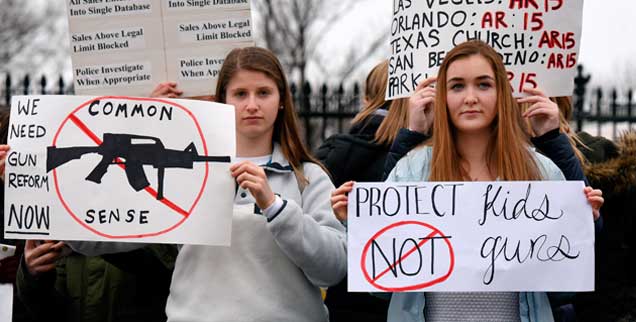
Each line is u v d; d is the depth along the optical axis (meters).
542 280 4.39
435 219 4.43
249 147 4.85
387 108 6.05
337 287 5.69
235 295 4.54
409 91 5.36
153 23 5.82
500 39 5.26
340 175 5.64
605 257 5.53
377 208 4.46
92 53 5.85
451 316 4.45
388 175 4.82
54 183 4.63
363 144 5.62
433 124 4.83
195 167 4.55
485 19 5.25
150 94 5.84
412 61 5.35
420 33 5.33
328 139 5.80
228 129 4.56
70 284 5.66
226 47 5.81
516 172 4.46
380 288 4.41
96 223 4.58
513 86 5.28
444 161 4.52
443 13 5.29
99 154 4.61
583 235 4.40
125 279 5.66
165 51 5.83
